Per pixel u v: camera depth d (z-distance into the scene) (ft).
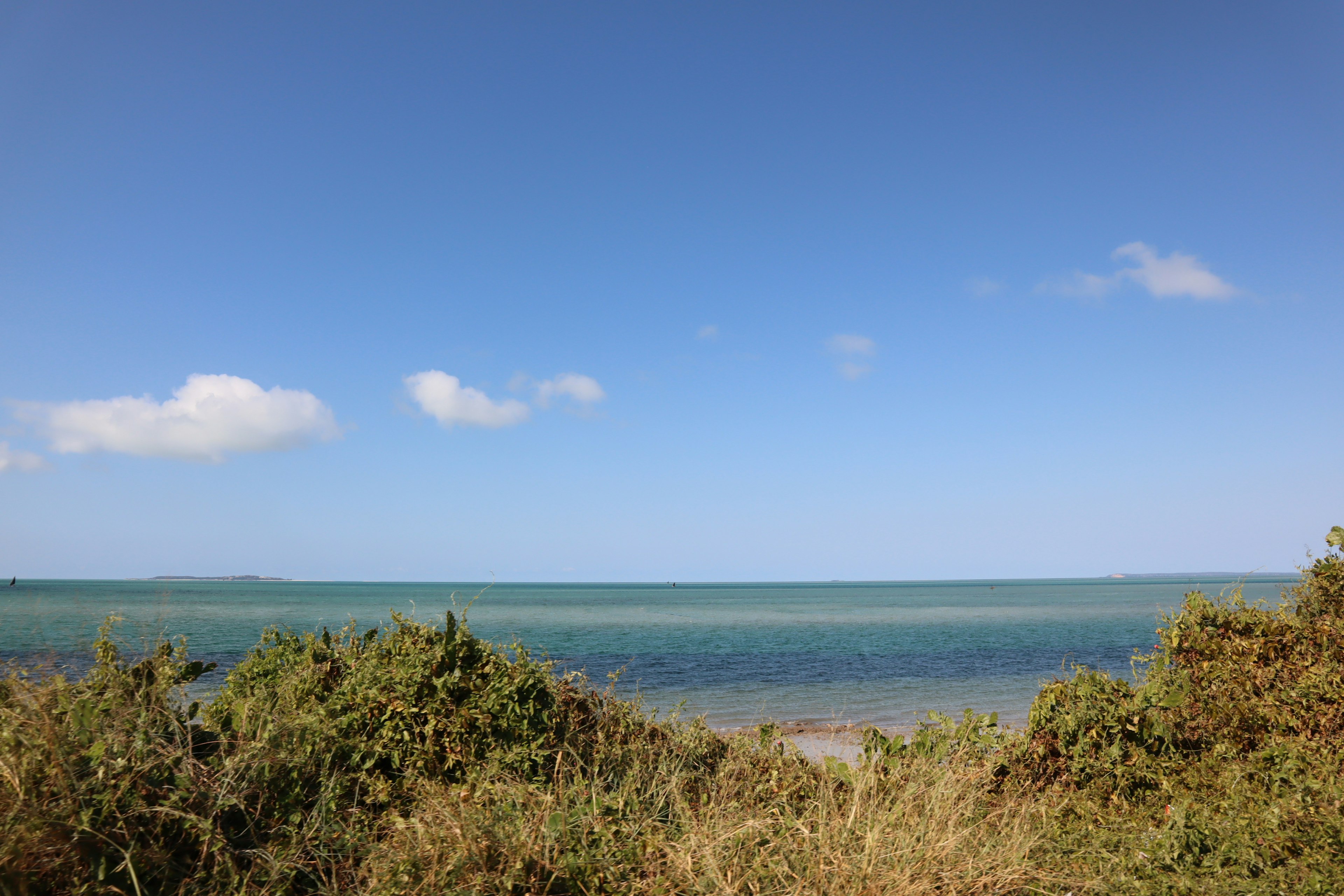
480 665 18.63
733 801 17.88
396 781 16.49
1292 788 19.20
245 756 14.25
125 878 11.75
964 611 284.82
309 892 12.69
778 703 64.90
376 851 13.50
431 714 17.15
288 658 20.89
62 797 12.12
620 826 14.69
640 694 23.86
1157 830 17.84
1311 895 13.96
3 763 12.18
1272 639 26.27
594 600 436.35
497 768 16.19
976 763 23.34
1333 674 23.63
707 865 13.26
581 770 17.81
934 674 87.76
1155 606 317.63
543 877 12.91
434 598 385.50
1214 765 21.65
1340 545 29.22
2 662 15.75
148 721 14.37
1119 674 82.69
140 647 17.47
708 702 65.51
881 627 183.21
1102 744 22.67
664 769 18.57
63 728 13.17
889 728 51.16
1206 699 24.86
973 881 14.24
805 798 19.47
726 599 457.27
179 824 12.75
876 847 14.49
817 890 13.41
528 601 401.29
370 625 120.57
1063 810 20.52
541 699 18.81
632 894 12.84
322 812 14.28
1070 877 15.51
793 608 319.27
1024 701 66.08
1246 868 15.31
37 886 11.07
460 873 12.61
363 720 17.30
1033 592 587.27
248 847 13.25
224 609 234.17
